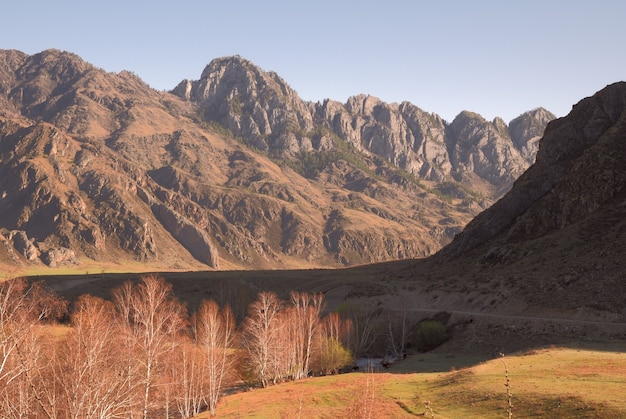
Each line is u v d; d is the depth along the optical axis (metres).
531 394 47.84
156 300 83.06
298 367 89.69
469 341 94.00
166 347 69.75
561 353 66.31
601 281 94.75
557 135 155.38
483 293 111.19
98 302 79.88
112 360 52.03
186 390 68.81
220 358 79.88
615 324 80.69
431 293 123.56
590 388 47.09
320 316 127.88
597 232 111.75
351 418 36.91
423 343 100.69
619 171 126.25
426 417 48.16
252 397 71.44
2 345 42.12
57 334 61.59
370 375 73.88
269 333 85.62
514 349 84.00
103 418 42.56
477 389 53.06
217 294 155.50
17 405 41.09
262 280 170.75
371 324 116.06
